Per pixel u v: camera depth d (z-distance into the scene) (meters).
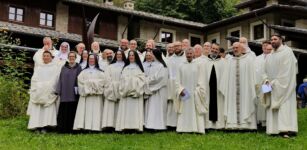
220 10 45.47
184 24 35.94
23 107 14.78
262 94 11.14
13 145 9.98
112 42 31.42
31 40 27.17
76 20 32.19
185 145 9.99
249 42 25.95
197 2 45.47
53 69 12.05
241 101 11.73
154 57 12.20
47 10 31.16
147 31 35.06
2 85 14.67
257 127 12.20
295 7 30.50
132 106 11.58
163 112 11.96
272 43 11.24
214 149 9.66
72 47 28.42
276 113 11.05
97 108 11.77
